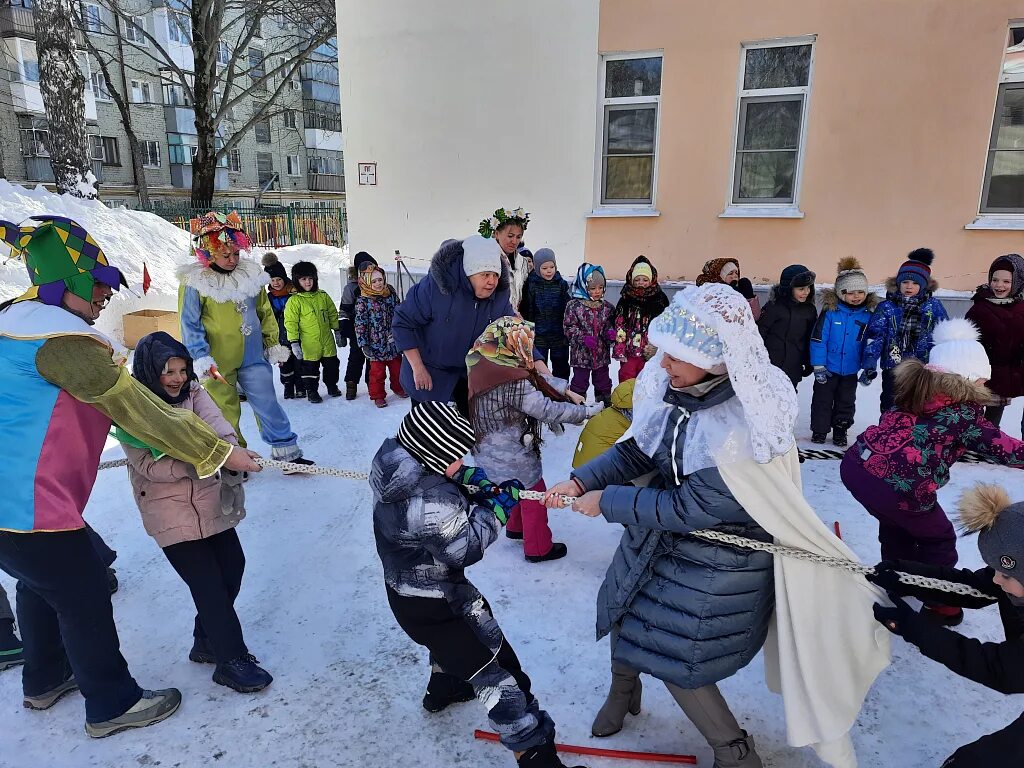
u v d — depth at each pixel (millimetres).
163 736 2490
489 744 2441
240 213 21516
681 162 9141
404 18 9992
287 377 7301
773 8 8359
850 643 1984
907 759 2336
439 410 2027
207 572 2658
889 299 5246
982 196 8148
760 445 1761
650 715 2545
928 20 7809
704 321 1762
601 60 9258
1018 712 2553
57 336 2174
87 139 11898
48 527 2199
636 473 2189
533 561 3674
